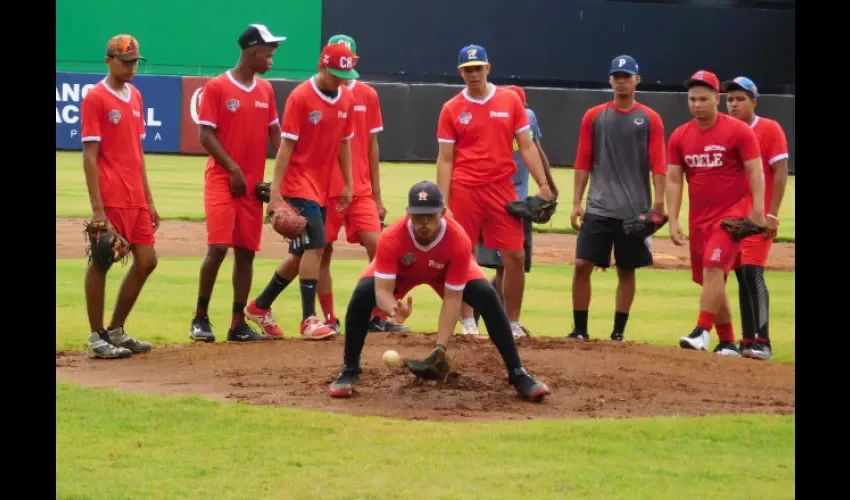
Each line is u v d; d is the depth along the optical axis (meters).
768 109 46.34
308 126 14.01
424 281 10.95
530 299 20.94
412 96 45.38
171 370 12.59
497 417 10.58
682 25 58.34
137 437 9.54
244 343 14.31
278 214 13.88
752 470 8.85
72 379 12.02
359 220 15.40
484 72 14.24
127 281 13.47
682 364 13.32
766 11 58.72
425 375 10.73
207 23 52.12
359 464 8.80
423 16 56.34
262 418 10.17
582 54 58.09
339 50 13.88
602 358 13.34
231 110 14.14
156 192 35.66
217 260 14.34
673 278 24.34
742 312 15.53
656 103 45.03
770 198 15.34
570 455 9.16
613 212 15.33
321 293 15.57
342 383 11.22
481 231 14.77
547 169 16.98
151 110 44.78
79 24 50.53
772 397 11.73
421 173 42.22
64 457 8.91
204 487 8.18
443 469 8.69
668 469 8.84
